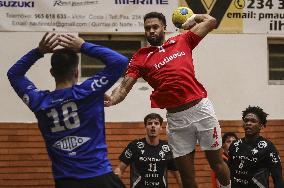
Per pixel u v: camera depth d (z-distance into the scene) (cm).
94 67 2212
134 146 1788
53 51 1033
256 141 1606
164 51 1285
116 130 2183
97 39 2212
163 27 1313
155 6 2200
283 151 2245
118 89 1304
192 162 1312
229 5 2225
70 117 1007
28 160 2167
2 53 2145
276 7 2250
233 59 2227
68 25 2170
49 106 1012
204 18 1302
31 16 2158
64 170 1006
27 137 2167
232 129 2217
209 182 2208
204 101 1287
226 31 2225
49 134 1019
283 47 2298
